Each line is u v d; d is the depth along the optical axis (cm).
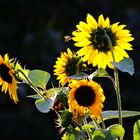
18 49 852
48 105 205
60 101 208
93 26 220
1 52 851
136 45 848
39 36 858
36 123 792
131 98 812
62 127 207
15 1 881
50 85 725
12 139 786
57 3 888
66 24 880
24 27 873
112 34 220
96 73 207
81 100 204
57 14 883
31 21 877
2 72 214
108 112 216
